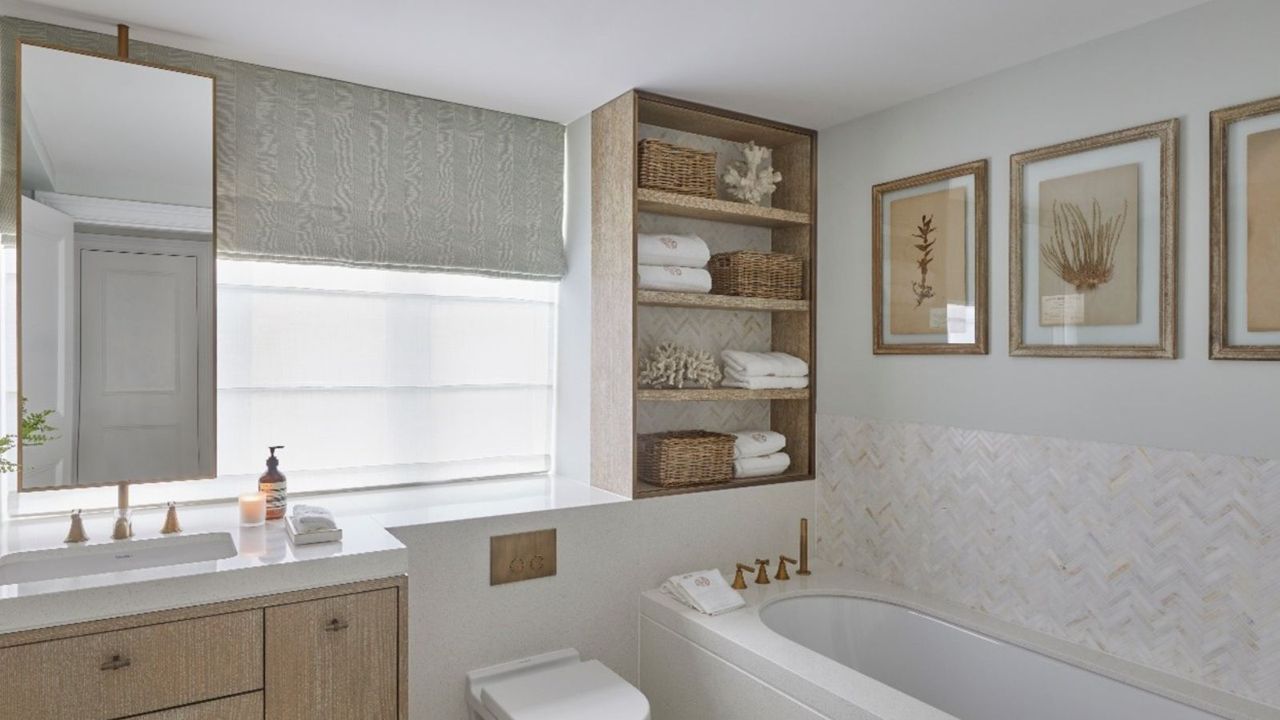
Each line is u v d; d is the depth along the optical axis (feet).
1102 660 7.26
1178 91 6.95
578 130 10.14
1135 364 7.24
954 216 8.88
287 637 6.08
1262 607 6.36
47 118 7.11
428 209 9.34
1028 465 8.11
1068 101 7.81
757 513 10.07
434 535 7.77
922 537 9.18
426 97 9.32
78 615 5.36
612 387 9.38
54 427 7.09
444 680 7.84
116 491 7.85
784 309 10.38
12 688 5.17
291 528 6.73
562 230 10.42
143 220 7.50
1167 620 6.98
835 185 10.49
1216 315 6.63
